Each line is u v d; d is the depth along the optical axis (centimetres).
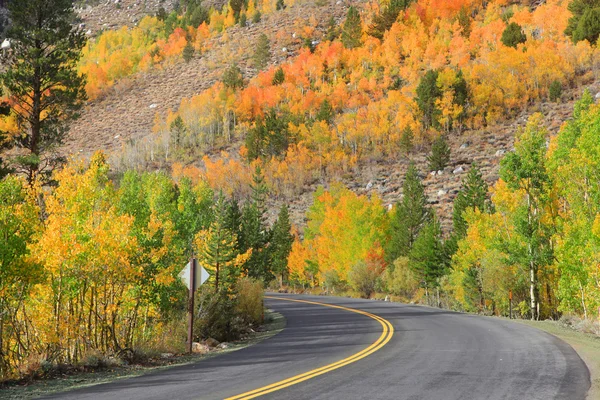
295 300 4678
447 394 810
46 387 965
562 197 3170
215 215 3934
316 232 8169
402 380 930
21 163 3105
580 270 2539
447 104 12812
